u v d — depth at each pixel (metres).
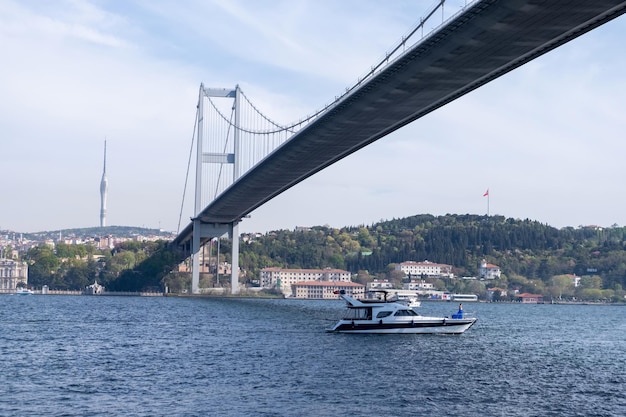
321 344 81.38
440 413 47.69
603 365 73.06
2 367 63.69
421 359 70.38
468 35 85.94
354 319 93.25
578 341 102.69
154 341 85.50
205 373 60.78
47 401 49.91
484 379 60.25
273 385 55.62
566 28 82.81
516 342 93.69
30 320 122.44
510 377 61.81
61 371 61.72
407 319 92.56
